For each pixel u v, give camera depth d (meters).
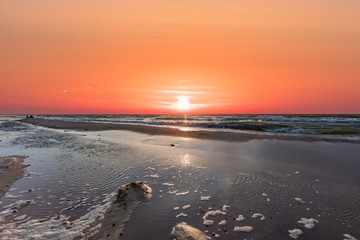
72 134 30.53
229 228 7.19
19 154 17.47
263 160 15.27
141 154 17.17
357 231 7.08
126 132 31.53
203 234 6.60
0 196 9.63
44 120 63.19
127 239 6.53
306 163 14.52
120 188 9.45
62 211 8.29
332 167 13.69
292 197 9.48
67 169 13.35
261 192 9.97
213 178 11.70
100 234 6.81
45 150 19.02
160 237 6.61
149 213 8.01
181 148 19.44
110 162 14.87
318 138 23.27
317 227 7.29
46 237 6.70
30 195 9.71
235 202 8.98
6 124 51.31
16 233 6.91
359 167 13.69
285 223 7.50
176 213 8.05
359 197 9.53
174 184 10.85
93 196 9.58
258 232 7.00
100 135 28.94
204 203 8.86
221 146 20.02
